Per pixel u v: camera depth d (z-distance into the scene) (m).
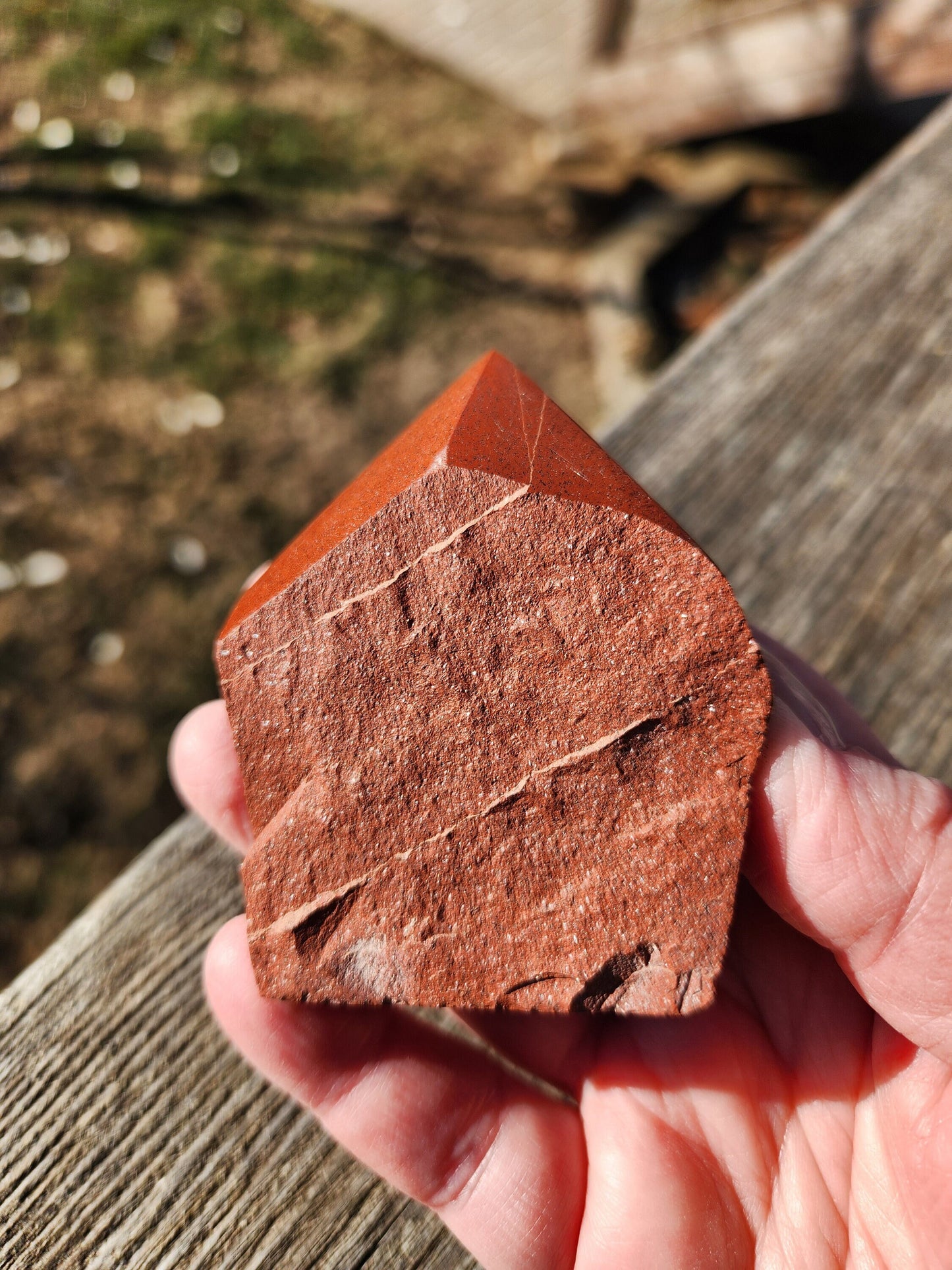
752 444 0.19
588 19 0.63
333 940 0.13
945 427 0.19
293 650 0.14
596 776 0.13
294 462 0.41
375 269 0.50
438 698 0.13
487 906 0.13
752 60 0.49
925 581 0.18
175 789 0.31
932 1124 0.13
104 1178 0.14
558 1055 0.15
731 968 0.15
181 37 0.56
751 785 0.13
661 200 0.55
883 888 0.12
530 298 0.52
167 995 0.15
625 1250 0.14
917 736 0.17
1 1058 0.14
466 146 0.58
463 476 0.13
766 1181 0.14
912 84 0.46
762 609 0.18
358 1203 0.14
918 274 0.21
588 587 0.13
